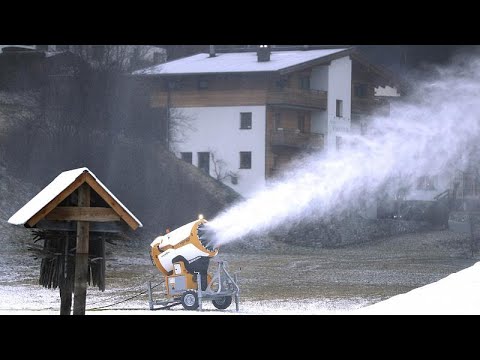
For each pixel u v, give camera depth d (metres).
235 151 88.88
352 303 35.94
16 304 32.97
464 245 76.12
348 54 96.12
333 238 76.62
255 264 59.44
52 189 19.61
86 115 71.50
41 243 57.47
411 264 60.81
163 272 30.14
